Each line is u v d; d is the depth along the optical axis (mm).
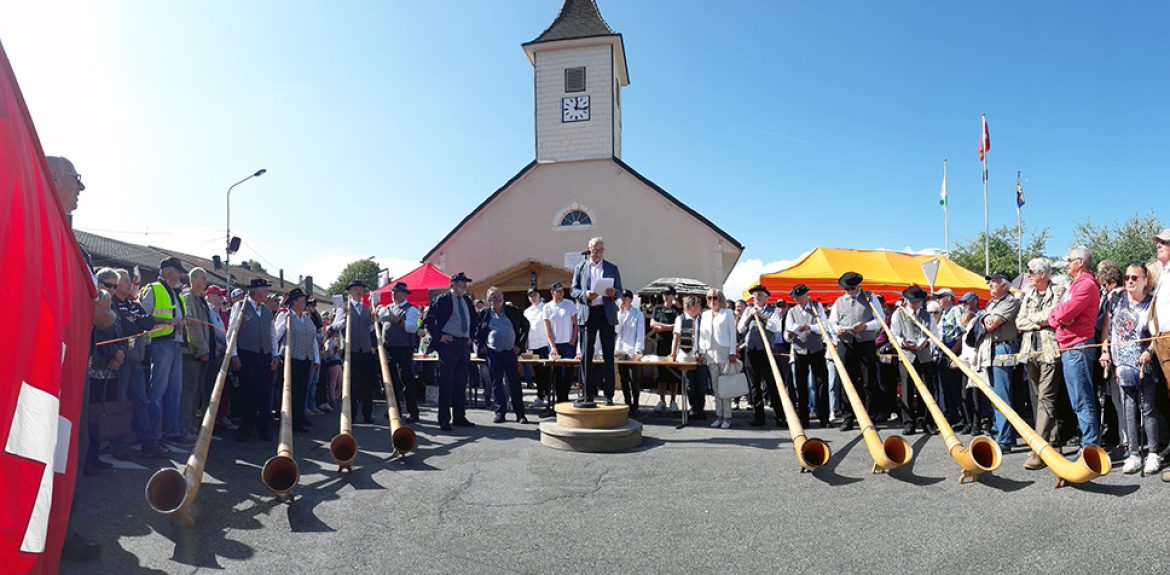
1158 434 5172
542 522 4453
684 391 8914
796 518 4438
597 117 24422
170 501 4164
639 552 3887
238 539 4133
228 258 23969
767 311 9883
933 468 5777
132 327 6125
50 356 2867
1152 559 3488
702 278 22547
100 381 5988
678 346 9617
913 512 4480
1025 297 6383
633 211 23188
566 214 23672
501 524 4422
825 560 3686
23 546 2672
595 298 7312
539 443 7359
